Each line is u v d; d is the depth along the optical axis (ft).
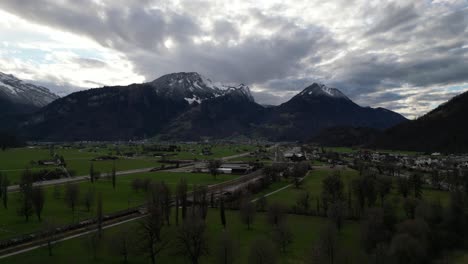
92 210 509.35
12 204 536.83
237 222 447.83
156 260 322.75
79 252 336.70
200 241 312.09
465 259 328.29
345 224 438.40
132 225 426.10
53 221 379.14
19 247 349.20
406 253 309.42
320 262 297.12
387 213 391.86
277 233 348.59
